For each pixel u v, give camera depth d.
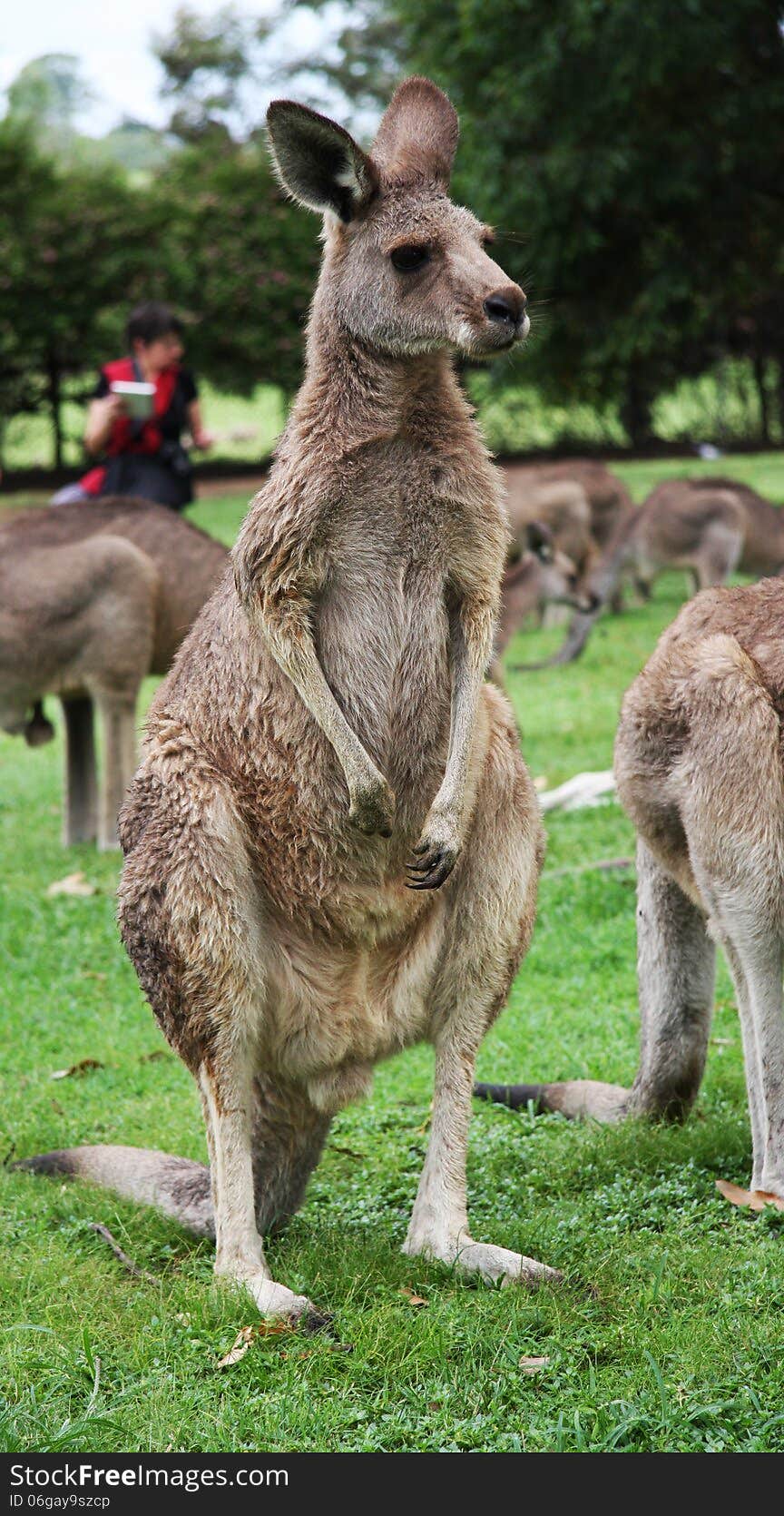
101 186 26.44
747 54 16.02
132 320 9.12
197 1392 2.87
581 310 17.62
